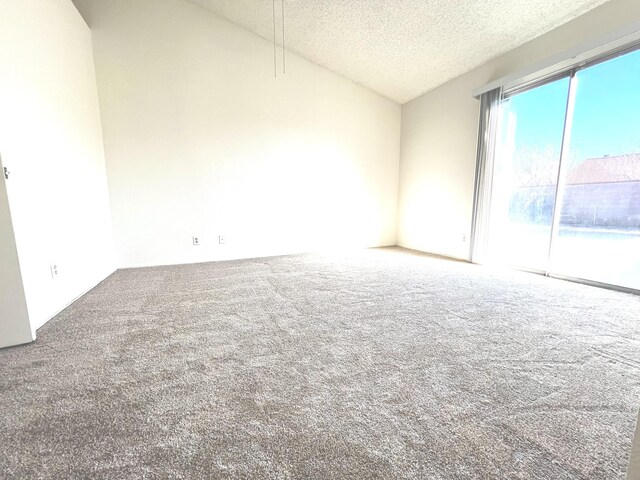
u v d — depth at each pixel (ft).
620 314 6.68
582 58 8.46
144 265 12.48
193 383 4.24
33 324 5.69
